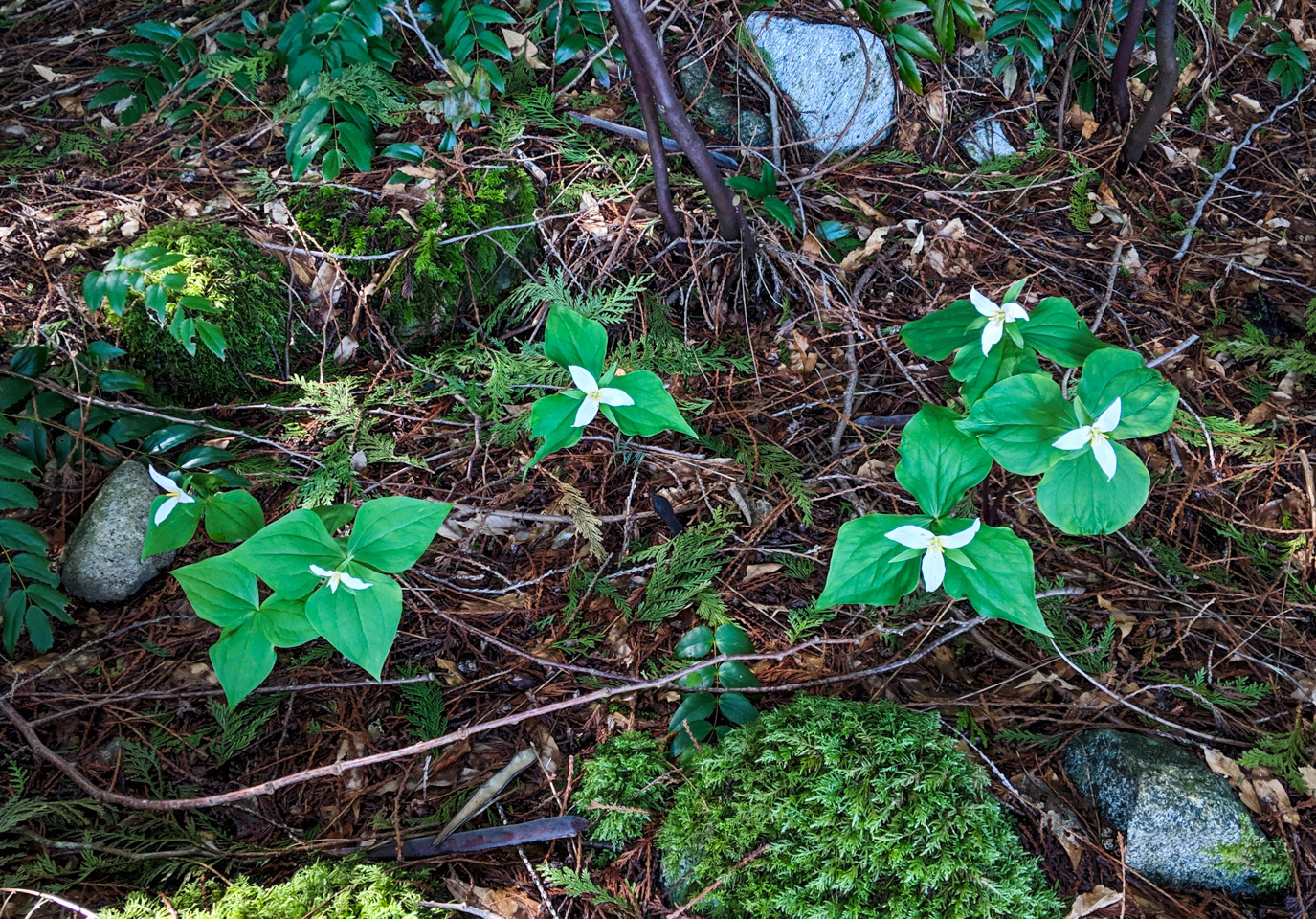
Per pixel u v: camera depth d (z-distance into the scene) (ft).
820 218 6.08
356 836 3.95
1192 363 5.54
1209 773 3.95
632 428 3.88
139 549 4.64
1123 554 4.85
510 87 6.20
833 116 6.47
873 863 3.51
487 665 4.44
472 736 4.22
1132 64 6.96
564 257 5.74
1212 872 3.81
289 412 5.28
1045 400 3.58
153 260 5.04
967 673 4.43
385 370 5.44
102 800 3.94
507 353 5.23
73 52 6.86
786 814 3.63
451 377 5.26
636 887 3.78
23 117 6.23
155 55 6.10
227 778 4.12
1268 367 5.52
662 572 4.58
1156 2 6.91
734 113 6.41
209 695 4.30
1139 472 3.54
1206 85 6.90
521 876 3.84
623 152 6.02
